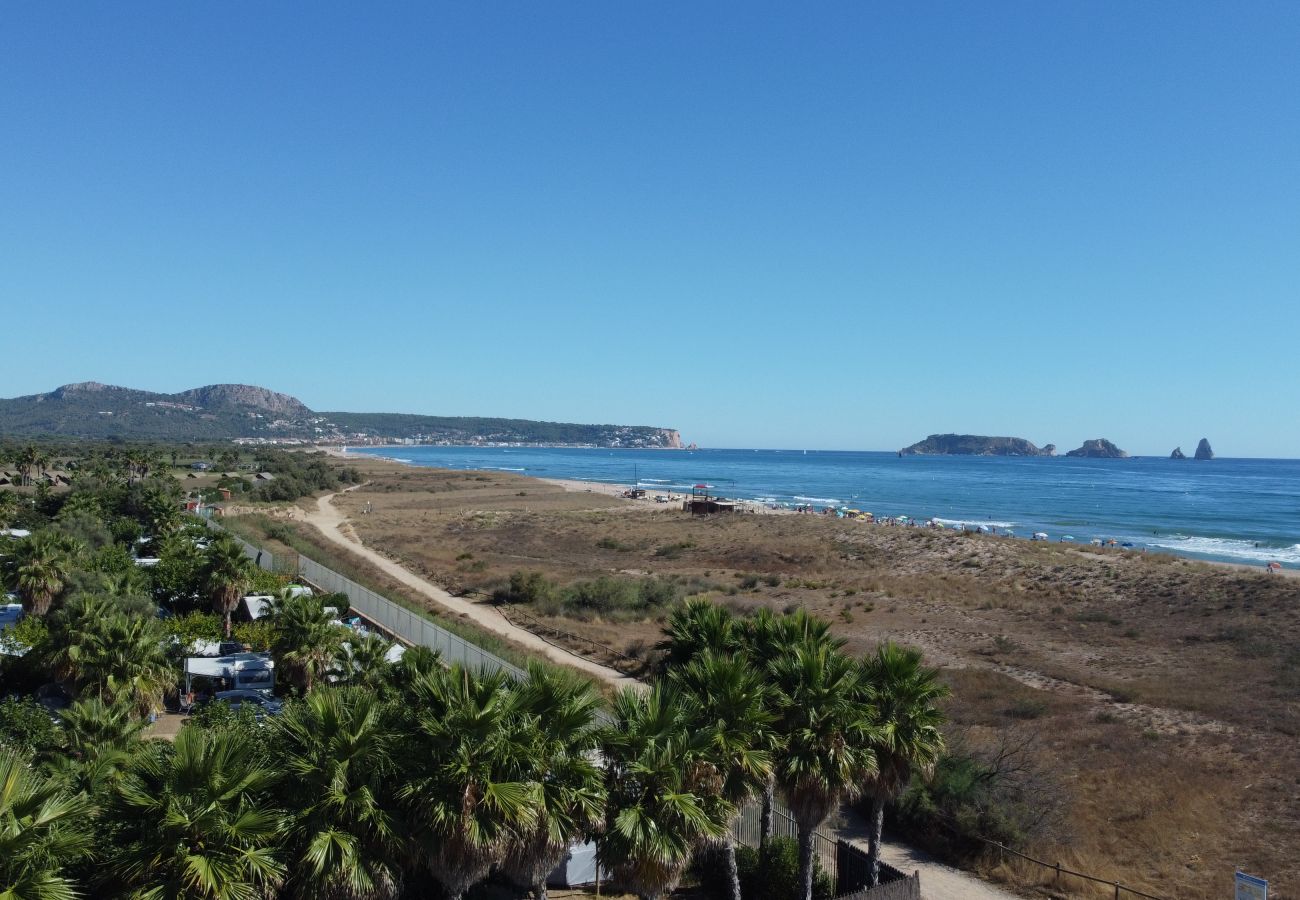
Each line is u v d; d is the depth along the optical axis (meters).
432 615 53.91
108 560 54.41
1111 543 99.94
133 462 138.38
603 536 103.44
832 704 17.81
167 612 49.16
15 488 127.75
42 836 12.08
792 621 22.31
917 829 24.64
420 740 15.07
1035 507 175.62
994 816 23.56
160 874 12.99
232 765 13.84
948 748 26.72
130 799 13.32
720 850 19.47
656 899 15.90
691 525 112.31
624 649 44.25
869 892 18.62
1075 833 23.72
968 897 21.03
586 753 16.33
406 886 18.06
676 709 16.45
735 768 16.83
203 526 75.75
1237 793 26.75
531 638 48.41
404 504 145.50
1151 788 27.00
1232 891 20.66
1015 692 37.84
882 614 58.53
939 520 143.62
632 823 15.10
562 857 16.30
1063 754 30.05
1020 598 63.22
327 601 49.75
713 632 23.09
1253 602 55.06
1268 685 38.56
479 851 14.20
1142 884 21.20
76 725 21.41
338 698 15.75
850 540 91.25
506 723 15.23
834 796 17.62
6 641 38.38
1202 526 138.75
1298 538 122.62
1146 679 40.69
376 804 14.41
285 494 136.88
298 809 14.09
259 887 13.48
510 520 119.69
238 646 40.66
